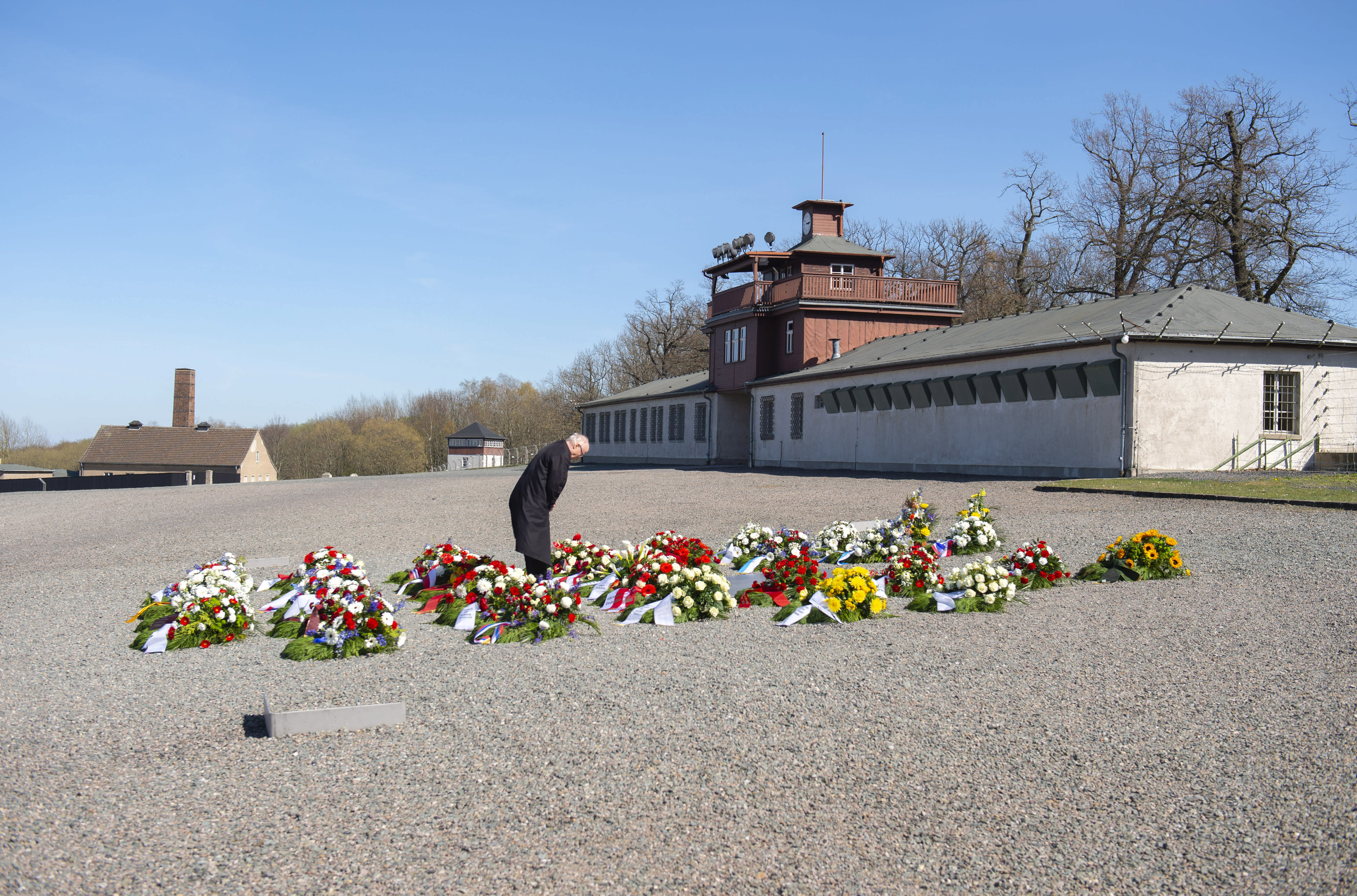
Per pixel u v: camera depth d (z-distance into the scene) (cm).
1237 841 391
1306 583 898
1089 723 538
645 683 646
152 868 386
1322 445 2203
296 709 606
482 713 586
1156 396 2069
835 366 3291
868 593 868
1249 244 3988
